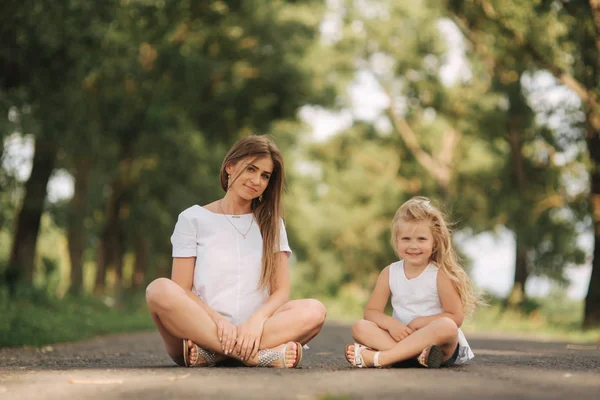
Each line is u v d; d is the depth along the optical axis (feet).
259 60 74.69
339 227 128.57
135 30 61.11
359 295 132.77
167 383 11.97
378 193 126.31
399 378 12.51
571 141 70.54
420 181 125.59
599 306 60.54
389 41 100.17
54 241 113.19
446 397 10.27
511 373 13.61
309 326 15.89
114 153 72.33
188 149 71.67
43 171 59.88
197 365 15.58
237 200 16.87
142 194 78.79
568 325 64.80
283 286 16.76
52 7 44.42
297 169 124.06
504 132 78.95
